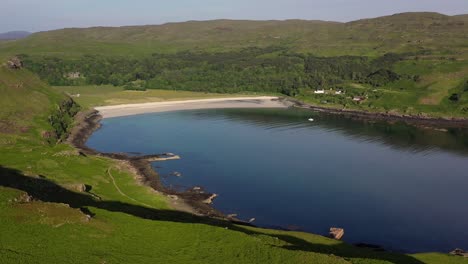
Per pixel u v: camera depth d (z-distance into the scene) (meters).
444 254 73.94
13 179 90.62
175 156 152.62
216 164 144.38
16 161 107.69
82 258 53.50
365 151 167.25
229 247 61.59
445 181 130.00
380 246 87.25
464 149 171.00
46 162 111.50
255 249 60.72
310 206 107.81
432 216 102.88
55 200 82.81
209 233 66.25
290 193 116.94
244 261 57.34
